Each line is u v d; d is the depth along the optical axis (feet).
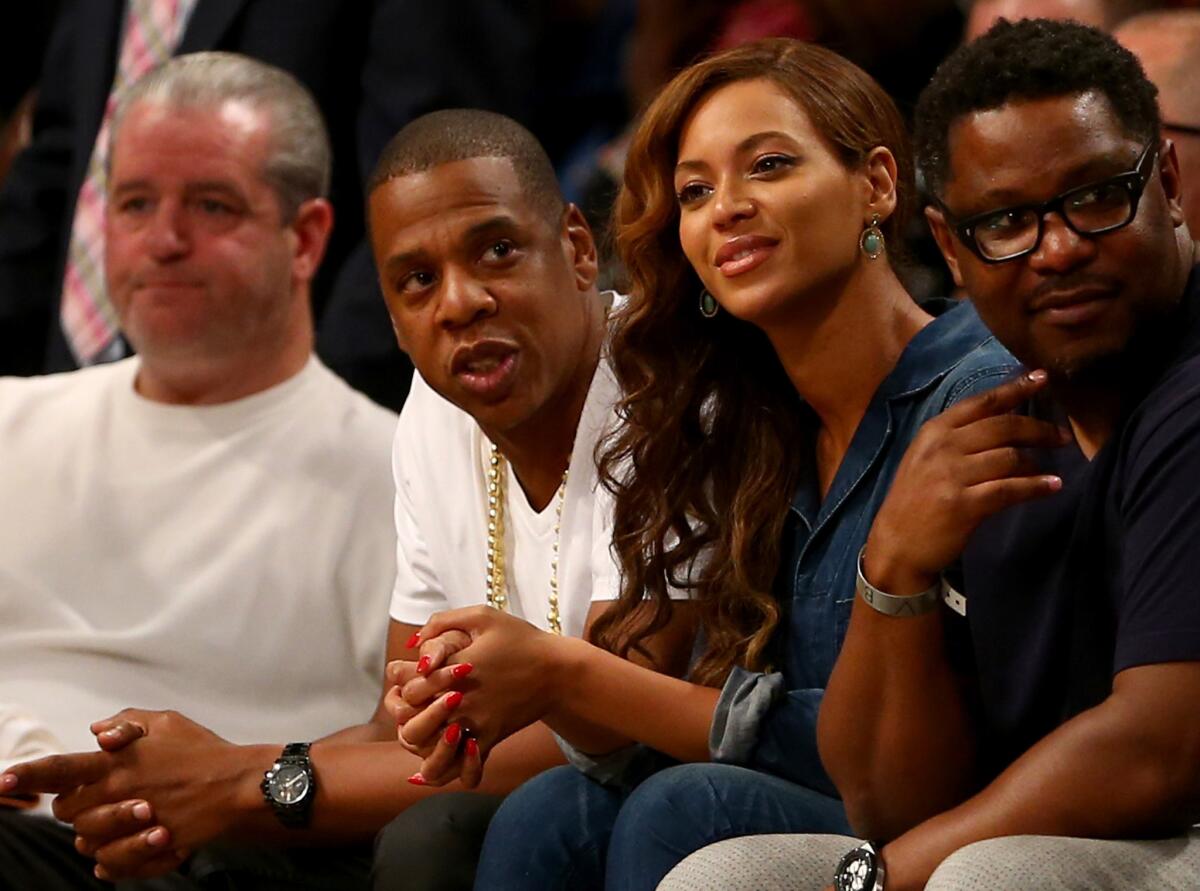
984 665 25.31
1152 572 22.61
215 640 36.47
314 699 36.78
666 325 28.66
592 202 43.42
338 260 44.70
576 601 30.27
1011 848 21.81
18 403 38.60
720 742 27.12
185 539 37.11
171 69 38.14
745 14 44.42
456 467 31.76
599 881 27.22
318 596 36.78
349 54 45.01
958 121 23.47
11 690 36.19
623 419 29.12
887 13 42.78
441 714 27.04
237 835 31.45
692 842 25.62
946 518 23.75
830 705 25.03
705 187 27.37
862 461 27.48
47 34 55.72
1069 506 24.62
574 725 27.81
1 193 49.01
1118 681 22.61
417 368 29.86
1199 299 23.72
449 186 28.99
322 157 38.55
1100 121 22.85
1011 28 23.66
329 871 32.17
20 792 30.96
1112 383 23.88
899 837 23.43
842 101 27.22
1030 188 22.93
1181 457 22.71
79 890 33.73
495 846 27.37
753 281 26.94
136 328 37.37
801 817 26.05
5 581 36.99
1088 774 22.35
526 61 45.39
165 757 31.40
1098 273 22.84
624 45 50.01
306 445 37.58
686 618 28.94
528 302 29.07
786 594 28.12
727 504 28.53
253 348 37.65
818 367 27.66
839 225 27.04
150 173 37.11
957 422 23.98
